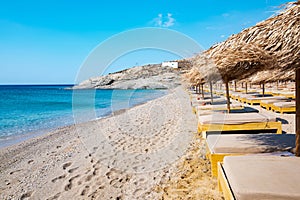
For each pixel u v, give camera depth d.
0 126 10.16
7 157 5.44
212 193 2.71
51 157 5.09
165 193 2.88
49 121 11.35
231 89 18.17
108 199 2.89
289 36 1.96
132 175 3.62
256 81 8.79
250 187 1.84
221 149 3.04
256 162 2.28
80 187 3.31
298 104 2.54
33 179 3.80
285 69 2.30
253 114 5.24
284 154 2.79
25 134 8.47
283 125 5.88
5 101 22.62
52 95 33.03
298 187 1.79
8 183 3.74
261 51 2.12
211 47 3.32
